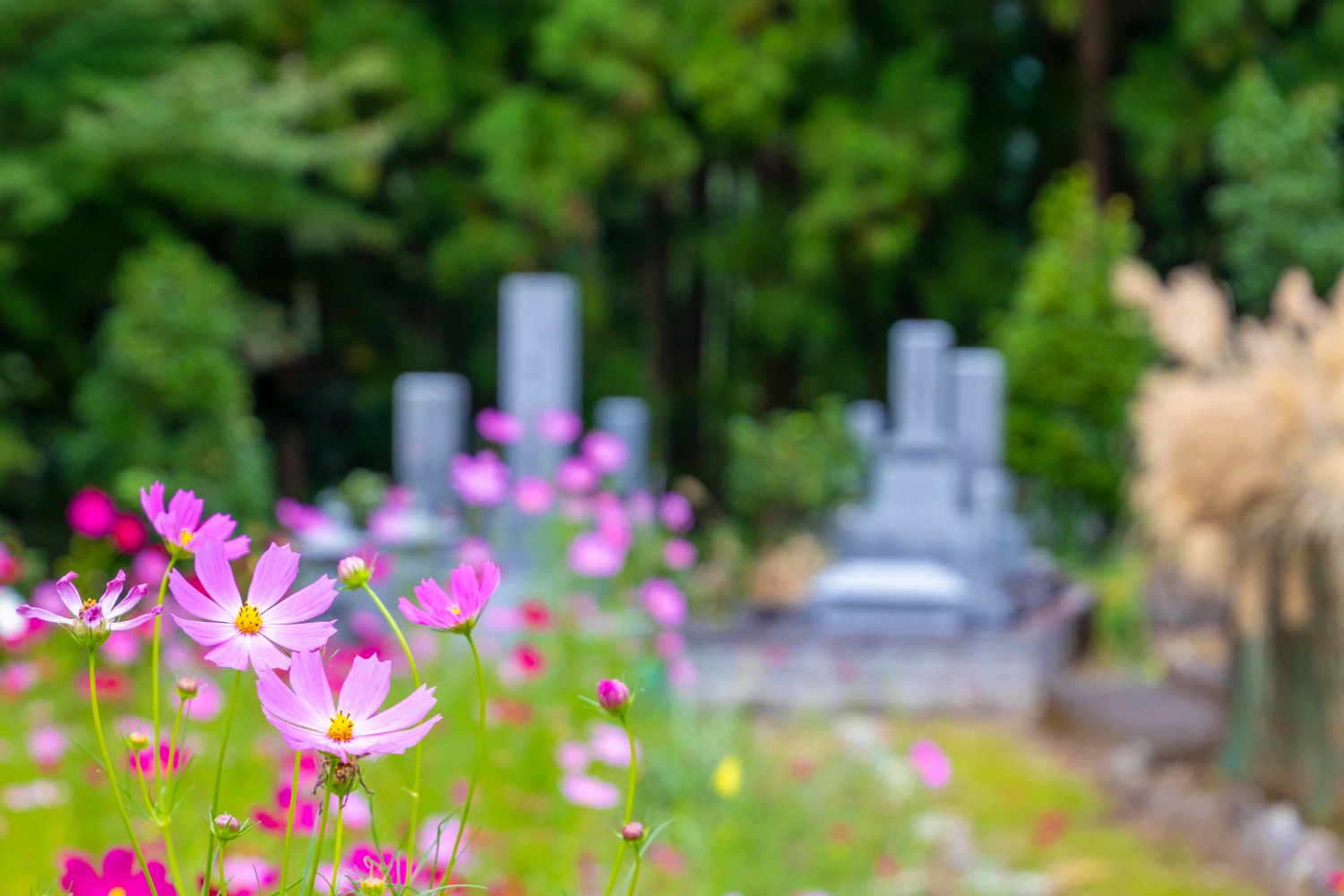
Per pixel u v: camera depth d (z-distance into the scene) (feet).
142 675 8.96
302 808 5.26
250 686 8.81
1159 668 23.84
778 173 57.00
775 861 10.41
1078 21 52.80
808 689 23.13
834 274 54.13
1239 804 14.48
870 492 34.14
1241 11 50.06
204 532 2.79
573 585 12.98
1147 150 51.03
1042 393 36.68
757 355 59.77
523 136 52.11
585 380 58.95
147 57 39.06
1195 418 13.58
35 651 9.34
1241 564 13.80
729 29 50.90
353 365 58.95
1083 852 14.28
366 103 53.42
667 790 11.16
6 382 37.27
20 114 37.65
